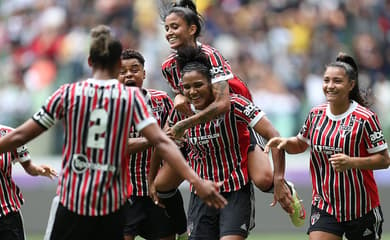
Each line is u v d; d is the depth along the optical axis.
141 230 20.53
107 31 14.48
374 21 45.81
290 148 18.20
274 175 17.98
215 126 17.86
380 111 40.03
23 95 43.88
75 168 14.26
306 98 42.59
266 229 33.94
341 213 18.23
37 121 14.31
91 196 14.17
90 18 45.94
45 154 38.56
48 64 44.81
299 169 35.00
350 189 18.09
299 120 42.00
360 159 17.30
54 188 34.38
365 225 18.39
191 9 19.55
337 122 18.03
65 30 45.56
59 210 14.45
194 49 17.72
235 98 18.06
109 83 14.36
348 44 45.12
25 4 46.78
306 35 45.06
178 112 18.66
